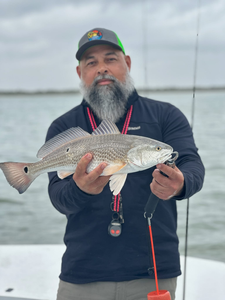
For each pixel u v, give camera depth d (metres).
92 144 2.20
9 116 35.72
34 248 4.75
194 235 6.76
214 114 32.62
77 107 2.97
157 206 2.51
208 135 19.02
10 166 2.39
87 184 2.14
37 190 10.05
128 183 2.53
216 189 9.48
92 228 2.51
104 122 2.28
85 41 2.79
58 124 2.86
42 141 18.83
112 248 2.47
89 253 2.49
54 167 2.33
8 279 4.03
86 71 2.84
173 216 2.60
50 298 3.68
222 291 3.77
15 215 8.03
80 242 2.54
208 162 12.73
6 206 8.70
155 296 2.09
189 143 2.57
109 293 2.44
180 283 3.93
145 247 2.46
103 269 2.45
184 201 8.62
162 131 2.70
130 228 2.47
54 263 4.37
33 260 4.43
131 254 2.45
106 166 2.12
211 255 6.01
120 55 2.82
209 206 8.19
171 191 2.05
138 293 2.42
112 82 2.76
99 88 2.75
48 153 2.38
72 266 2.52
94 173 2.07
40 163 2.37
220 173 11.20
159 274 2.42
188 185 2.12
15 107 54.09
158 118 2.71
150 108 2.77
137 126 2.70
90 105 2.83
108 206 2.51
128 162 2.11
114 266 2.44
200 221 7.38
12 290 3.82
